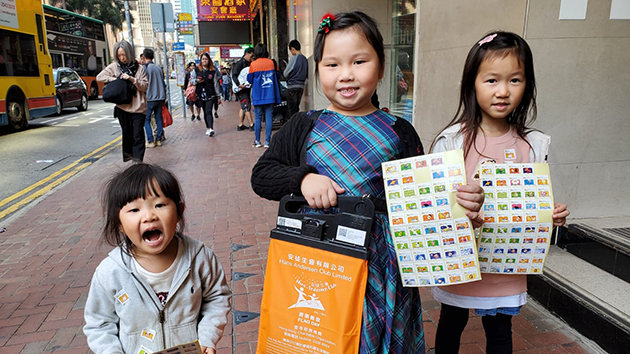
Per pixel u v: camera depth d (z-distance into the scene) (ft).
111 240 4.69
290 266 4.19
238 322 8.57
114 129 38.83
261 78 25.48
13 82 34.42
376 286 4.15
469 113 5.49
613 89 9.43
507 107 5.16
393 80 20.04
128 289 4.59
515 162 5.44
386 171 4.23
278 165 4.53
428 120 13.16
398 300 4.39
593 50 9.19
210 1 62.54
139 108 20.80
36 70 37.86
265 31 58.90
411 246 4.23
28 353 8.02
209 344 4.71
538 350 7.31
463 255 4.15
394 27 19.57
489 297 5.39
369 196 4.13
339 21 4.16
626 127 9.66
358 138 4.34
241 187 18.25
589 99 9.41
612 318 7.07
